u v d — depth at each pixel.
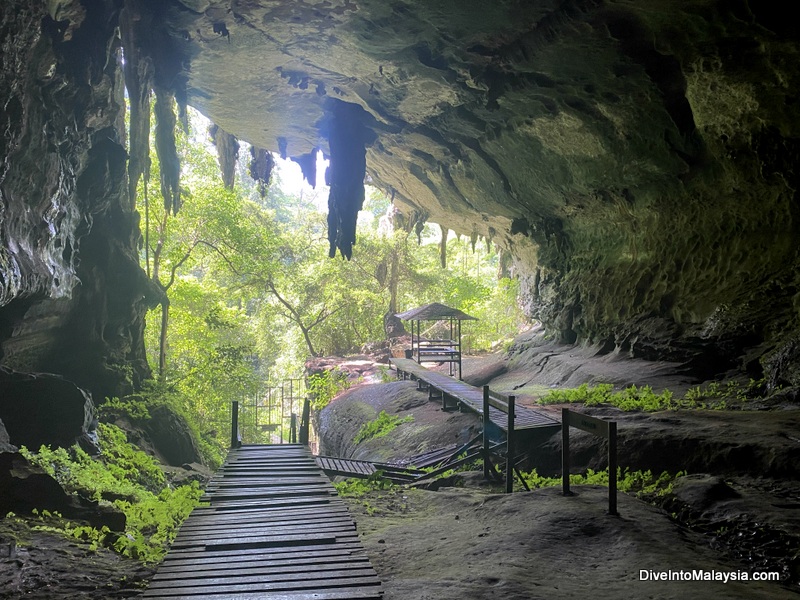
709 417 9.94
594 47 11.35
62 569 5.54
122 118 14.32
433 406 17.17
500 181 18.55
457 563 5.41
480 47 12.15
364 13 11.21
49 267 10.41
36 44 8.30
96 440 10.91
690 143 13.27
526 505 6.86
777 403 10.57
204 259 27.58
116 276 14.35
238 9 11.10
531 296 23.62
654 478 8.37
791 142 11.66
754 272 13.49
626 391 12.88
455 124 16.17
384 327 33.41
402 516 7.61
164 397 14.80
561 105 13.84
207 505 7.08
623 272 17.47
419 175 20.56
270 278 28.95
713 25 9.94
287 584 4.58
